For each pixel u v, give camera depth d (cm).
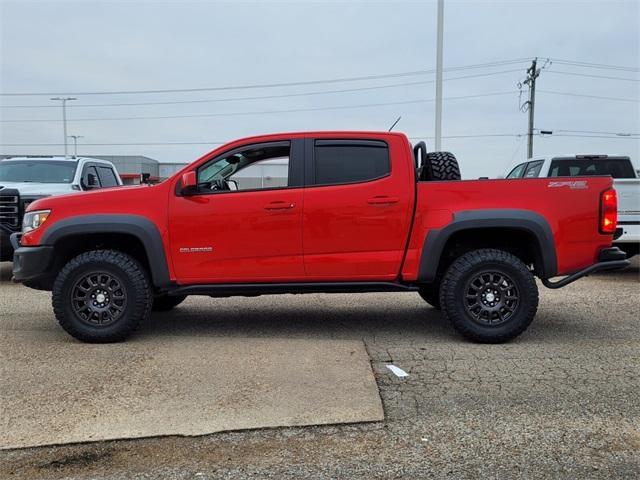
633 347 534
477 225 530
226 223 542
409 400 409
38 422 373
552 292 832
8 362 491
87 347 536
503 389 429
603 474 310
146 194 549
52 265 555
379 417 379
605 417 379
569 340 559
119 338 547
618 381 443
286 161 571
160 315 681
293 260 546
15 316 675
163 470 318
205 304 750
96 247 588
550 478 306
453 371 468
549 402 404
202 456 333
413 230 541
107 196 552
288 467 320
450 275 540
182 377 452
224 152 560
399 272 547
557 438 350
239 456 333
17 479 308
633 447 339
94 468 320
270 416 381
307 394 417
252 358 499
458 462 323
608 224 536
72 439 351
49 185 951
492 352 518
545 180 537
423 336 578
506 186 537
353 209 539
